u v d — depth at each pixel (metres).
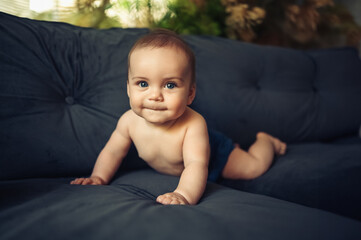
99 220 0.46
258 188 0.88
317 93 1.51
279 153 1.10
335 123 1.47
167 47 0.67
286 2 1.93
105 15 1.45
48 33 0.89
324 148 1.19
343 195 0.79
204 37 1.33
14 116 0.77
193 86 0.76
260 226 0.47
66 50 0.90
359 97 1.55
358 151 1.07
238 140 1.21
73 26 1.01
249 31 1.76
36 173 0.79
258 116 1.26
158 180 0.76
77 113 0.89
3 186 0.63
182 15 1.49
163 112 0.68
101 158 0.82
